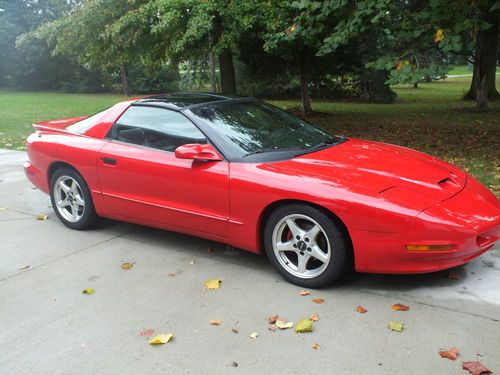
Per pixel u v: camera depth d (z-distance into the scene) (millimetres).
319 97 24094
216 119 4445
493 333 3070
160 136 4535
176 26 10516
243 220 3967
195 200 4215
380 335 3104
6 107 21391
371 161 4059
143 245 4793
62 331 3318
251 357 2941
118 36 11102
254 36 12273
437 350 2920
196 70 15742
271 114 4898
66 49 12664
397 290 3668
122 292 3840
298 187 3639
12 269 4344
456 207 3502
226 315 3434
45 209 6059
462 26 6871
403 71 7121
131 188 4637
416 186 3662
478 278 3789
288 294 3695
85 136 5098
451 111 16266
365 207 3408
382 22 7676
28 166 5629
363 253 3488
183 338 3174
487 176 6656
